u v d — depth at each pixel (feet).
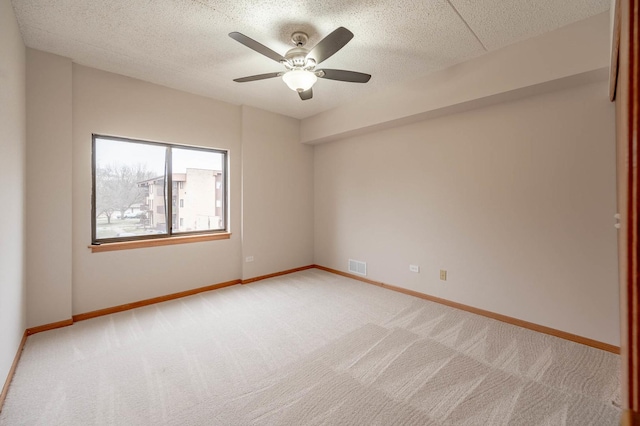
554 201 8.64
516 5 6.83
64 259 9.28
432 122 11.40
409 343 8.33
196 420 5.63
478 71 9.14
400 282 12.64
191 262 12.35
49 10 7.00
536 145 8.91
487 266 10.04
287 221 15.57
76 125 9.65
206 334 8.88
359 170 14.26
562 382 6.61
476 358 7.56
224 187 13.67
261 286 13.47
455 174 10.77
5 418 5.61
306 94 8.82
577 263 8.30
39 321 8.86
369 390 6.43
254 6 6.88
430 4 6.80
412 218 12.14
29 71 8.58
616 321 7.75
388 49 8.71
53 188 9.04
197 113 12.35
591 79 7.79
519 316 9.36
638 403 1.21
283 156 15.29
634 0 1.20
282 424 5.54
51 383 6.61
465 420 5.60
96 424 5.51
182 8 6.97
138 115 10.84
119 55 9.11
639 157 1.17
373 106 12.17
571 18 7.29
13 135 6.98
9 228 6.65
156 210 11.73
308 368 7.22
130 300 10.80
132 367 7.23
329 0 6.65
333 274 15.47
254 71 10.18
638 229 1.19
